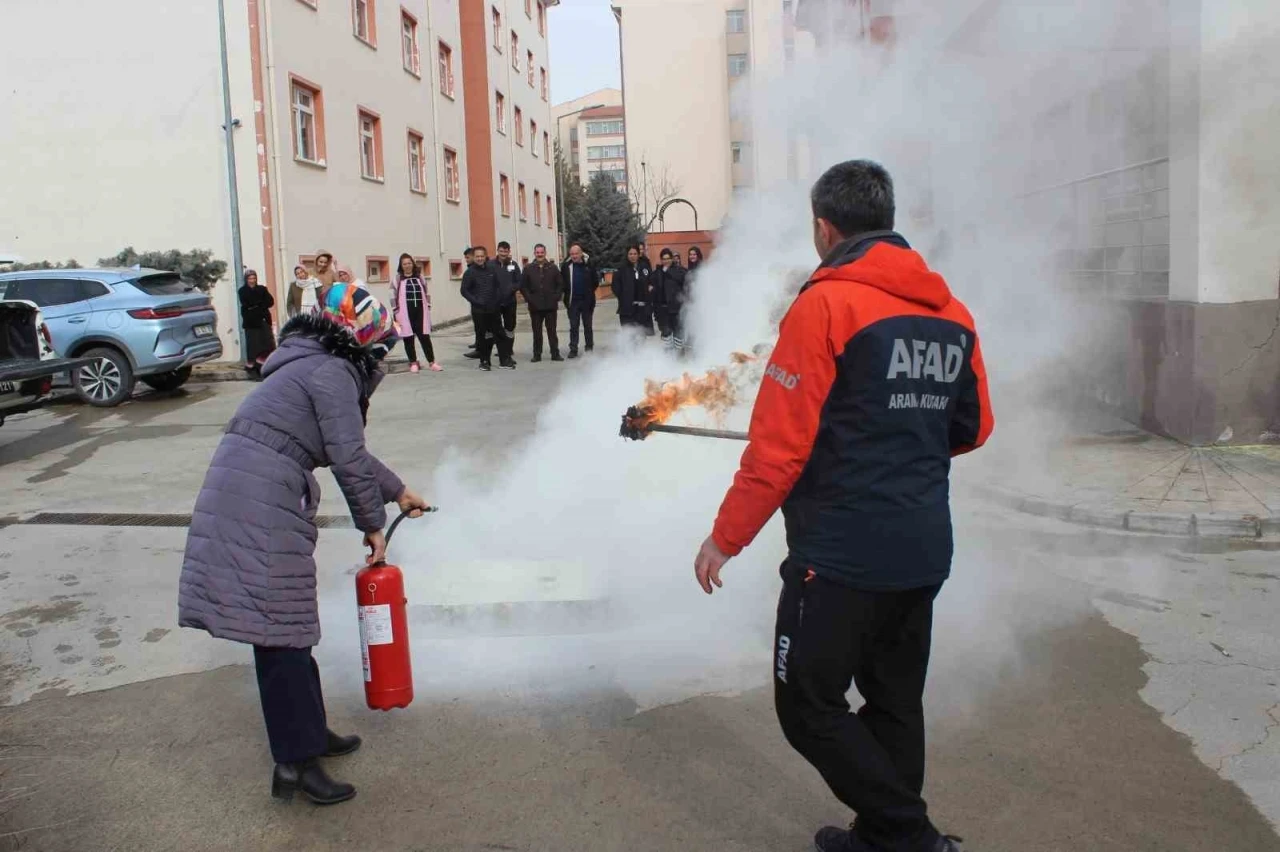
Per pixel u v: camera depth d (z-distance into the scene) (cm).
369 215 1916
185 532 602
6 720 360
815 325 220
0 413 845
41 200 1536
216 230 1522
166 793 308
